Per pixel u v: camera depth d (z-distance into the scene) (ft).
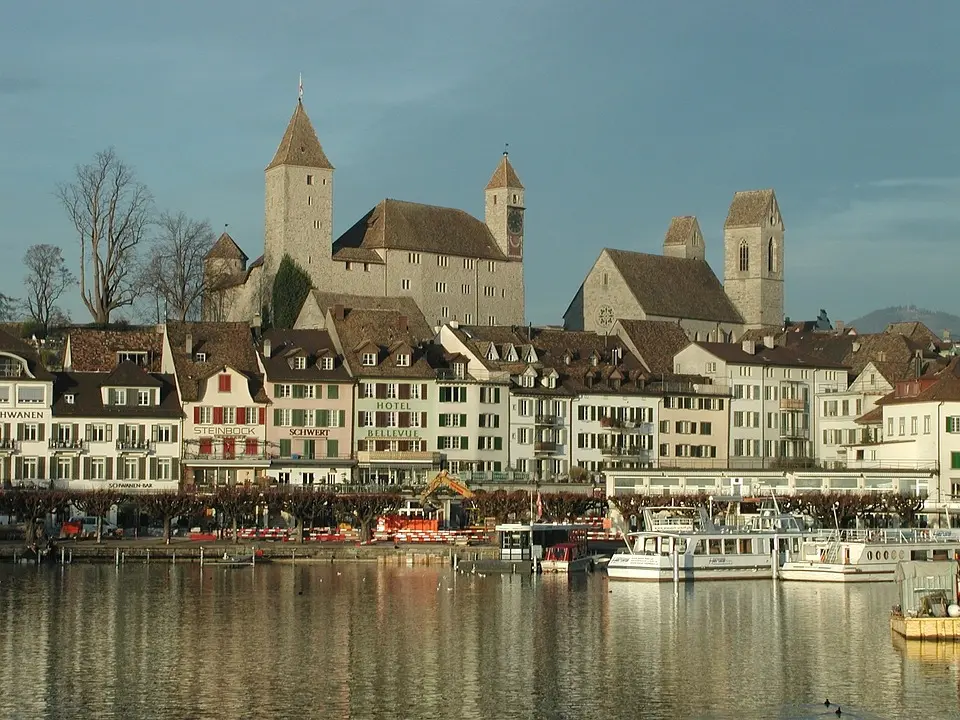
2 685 360.07
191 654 394.73
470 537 613.52
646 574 530.27
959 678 366.22
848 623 442.50
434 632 427.33
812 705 344.08
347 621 443.32
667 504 622.13
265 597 485.15
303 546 588.09
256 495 604.90
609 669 380.78
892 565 533.14
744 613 460.96
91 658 388.98
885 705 343.46
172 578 526.16
